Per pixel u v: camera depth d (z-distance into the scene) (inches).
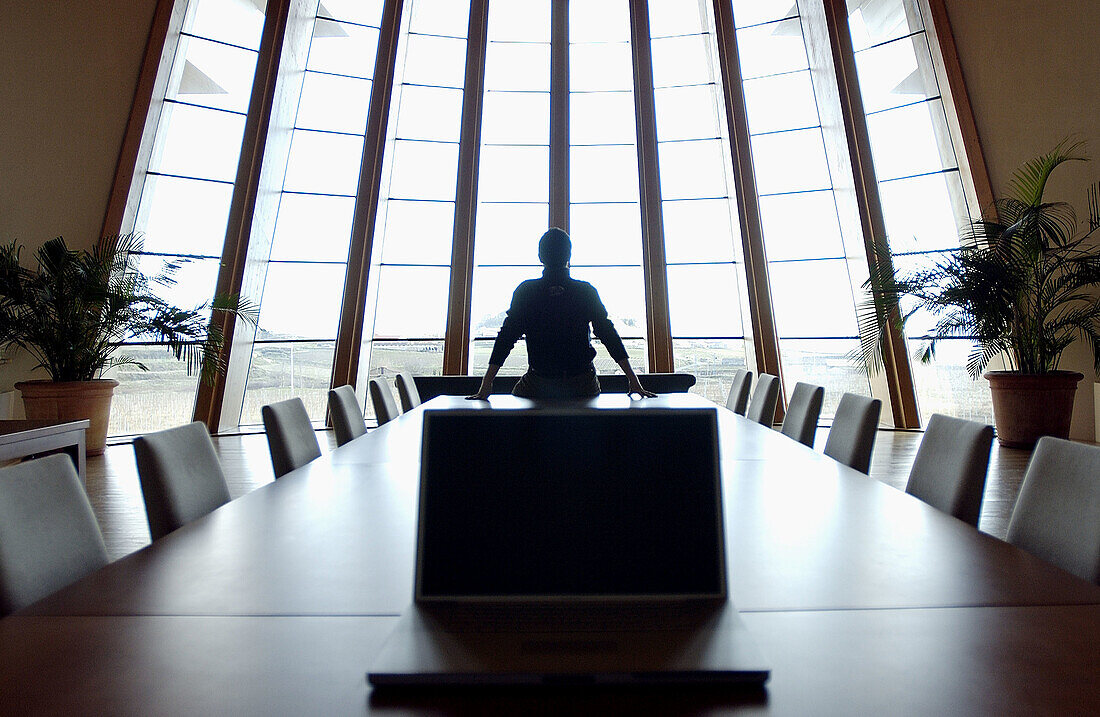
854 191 267.6
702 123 307.3
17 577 43.6
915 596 35.4
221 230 274.4
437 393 193.8
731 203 297.6
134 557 42.9
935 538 46.1
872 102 275.6
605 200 310.2
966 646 29.2
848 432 97.5
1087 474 49.5
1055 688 25.3
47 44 231.6
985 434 65.4
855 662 27.9
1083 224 229.8
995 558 41.5
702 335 303.9
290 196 290.8
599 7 311.7
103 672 27.3
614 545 32.5
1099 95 226.2
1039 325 211.3
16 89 226.2
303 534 48.3
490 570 32.2
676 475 33.4
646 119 294.7
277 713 24.0
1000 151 242.7
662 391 188.4
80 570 50.4
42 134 230.7
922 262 267.1
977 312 208.8
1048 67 233.9
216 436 262.4
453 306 291.9
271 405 92.5
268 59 267.9
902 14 267.4
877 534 47.3
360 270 287.4
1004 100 241.4
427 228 307.7
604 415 33.7
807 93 292.7
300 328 292.5
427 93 310.0
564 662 26.4
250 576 39.4
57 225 233.5
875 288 227.9
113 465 203.3
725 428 104.5
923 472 75.7
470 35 295.9
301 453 98.2
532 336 118.8
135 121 245.9
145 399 269.0
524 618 30.2
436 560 32.4
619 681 25.6
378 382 153.1
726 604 31.5
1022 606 33.8
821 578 38.4
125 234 246.2
